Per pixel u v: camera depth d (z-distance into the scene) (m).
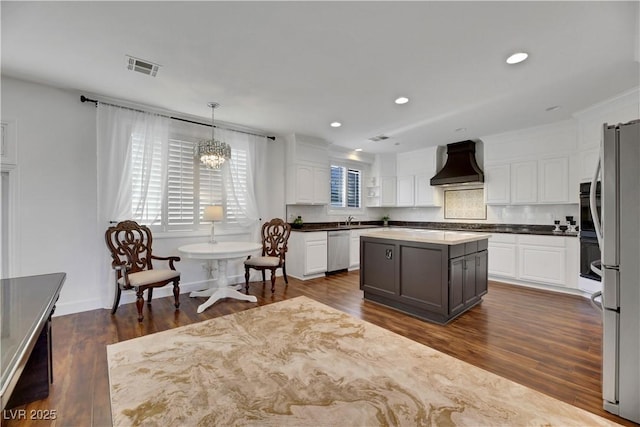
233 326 2.89
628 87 3.02
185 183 4.03
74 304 3.22
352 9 1.88
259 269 4.16
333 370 2.11
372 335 2.69
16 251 2.93
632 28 2.05
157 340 2.57
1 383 0.72
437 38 2.20
